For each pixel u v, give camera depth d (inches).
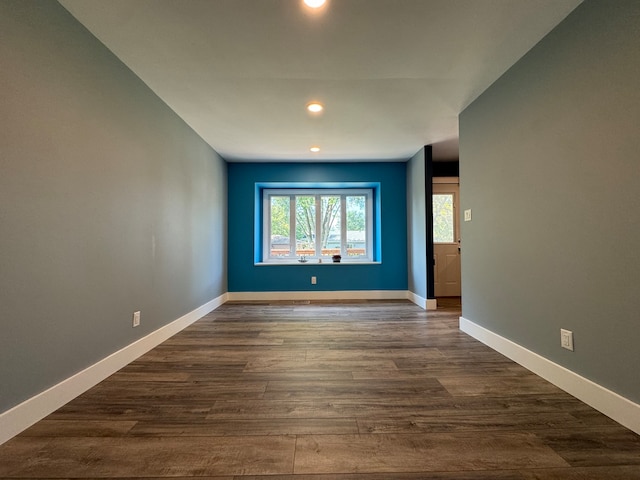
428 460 49.5
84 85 72.7
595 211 64.1
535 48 81.2
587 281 66.1
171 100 111.0
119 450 51.7
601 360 63.1
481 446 52.7
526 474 46.3
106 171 80.9
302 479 45.7
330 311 163.9
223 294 190.7
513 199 91.4
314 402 68.1
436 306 172.6
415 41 79.2
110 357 82.4
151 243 104.0
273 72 93.3
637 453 50.7
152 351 101.6
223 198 191.2
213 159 171.0
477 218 111.8
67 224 67.9
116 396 70.6
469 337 116.3
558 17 70.8
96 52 76.7
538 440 54.2
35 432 56.6
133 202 93.5
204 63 88.2
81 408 65.2
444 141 159.8
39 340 60.7
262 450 51.9
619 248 59.1
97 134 77.4
